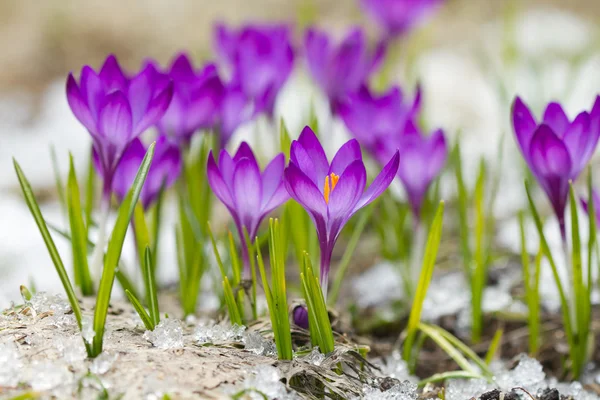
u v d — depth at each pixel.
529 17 2.13
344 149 0.87
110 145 0.91
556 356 0.97
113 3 2.09
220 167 0.89
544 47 1.85
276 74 1.01
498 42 1.92
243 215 0.89
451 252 1.10
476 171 1.22
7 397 0.83
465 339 1.00
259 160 1.09
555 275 0.93
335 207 0.86
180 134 0.96
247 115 1.01
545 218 1.12
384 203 1.07
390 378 0.89
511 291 1.03
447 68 1.76
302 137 0.87
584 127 0.91
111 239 0.84
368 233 1.18
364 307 1.04
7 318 0.88
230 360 0.86
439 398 0.89
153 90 0.90
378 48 1.04
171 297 1.00
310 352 0.88
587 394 0.92
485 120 1.57
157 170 0.94
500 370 0.94
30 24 2.01
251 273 0.90
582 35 1.96
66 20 1.99
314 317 0.88
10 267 1.07
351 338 0.94
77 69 1.88
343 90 1.04
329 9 2.15
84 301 0.92
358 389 0.87
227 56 1.04
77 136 1.53
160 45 1.97
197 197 0.99
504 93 1.24
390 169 0.85
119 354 0.85
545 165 0.91
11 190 1.30
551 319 1.00
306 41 1.04
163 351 0.86
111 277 0.85
